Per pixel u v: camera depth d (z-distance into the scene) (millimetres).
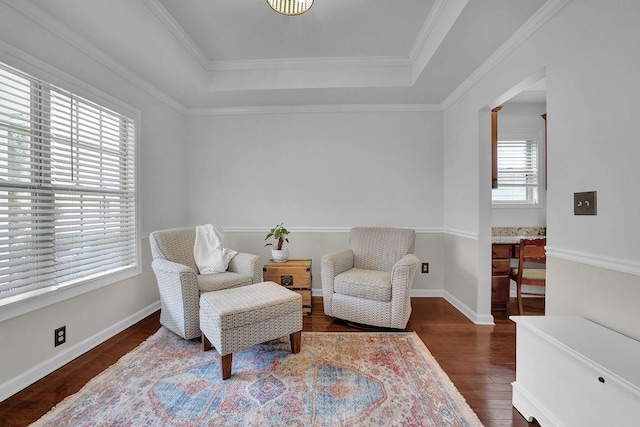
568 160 1589
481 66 2465
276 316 1940
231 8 2137
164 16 2164
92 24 1905
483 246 2637
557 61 1668
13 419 1435
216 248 2727
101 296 2250
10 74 1658
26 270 1723
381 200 3475
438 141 3432
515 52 2059
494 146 3148
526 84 2043
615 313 1333
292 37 2525
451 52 2254
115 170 2406
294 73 2961
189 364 1919
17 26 1651
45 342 1811
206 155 3570
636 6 1237
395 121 3457
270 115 3527
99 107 2252
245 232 3570
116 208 2463
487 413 1495
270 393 1629
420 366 1915
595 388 1076
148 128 2857
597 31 1415
